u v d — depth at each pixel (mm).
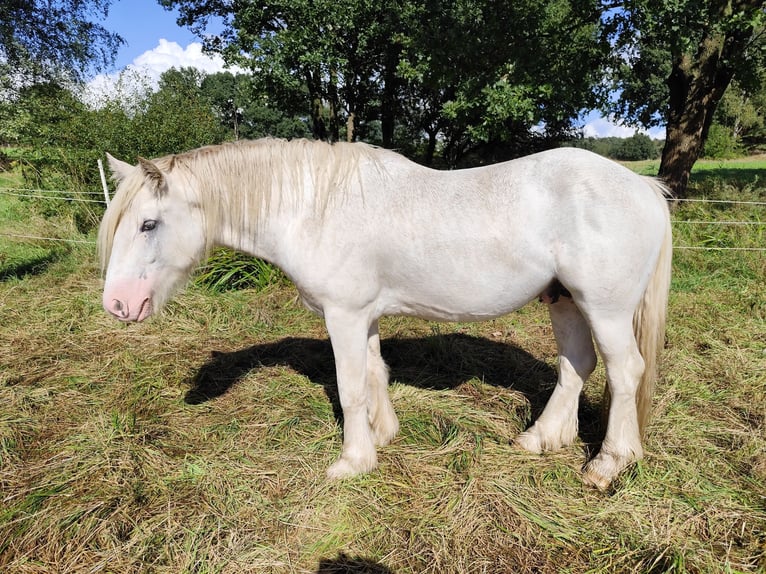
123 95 7883
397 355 3574
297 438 2521
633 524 1907
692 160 7754
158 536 1861
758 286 4605
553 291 2131
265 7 10656
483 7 6598
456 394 2977
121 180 2141
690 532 1861
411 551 1813
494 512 1982
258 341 3816
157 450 2379
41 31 11555
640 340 2139
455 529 1905
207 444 2469
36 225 6535
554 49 6816
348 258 2027
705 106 7453
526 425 2650
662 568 1697
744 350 3412
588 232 1862
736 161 24984
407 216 1995
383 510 2021
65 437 2496
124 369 3252
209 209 2115
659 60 10602
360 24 11211
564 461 2314
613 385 2098
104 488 2102
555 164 1979
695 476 2143
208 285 4742
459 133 16234
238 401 2902
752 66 7184
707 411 2684
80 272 5180
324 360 3465
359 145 2178
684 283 4805
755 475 2158
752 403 2750
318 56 10297
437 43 6695
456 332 3953
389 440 2500
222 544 1832
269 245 2166
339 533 1904
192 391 3016
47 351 3498
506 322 4188
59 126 7461
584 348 2350
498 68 6574
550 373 3256
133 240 1986
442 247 1977
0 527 1897
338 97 13383
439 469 2264
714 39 7043
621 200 1879
